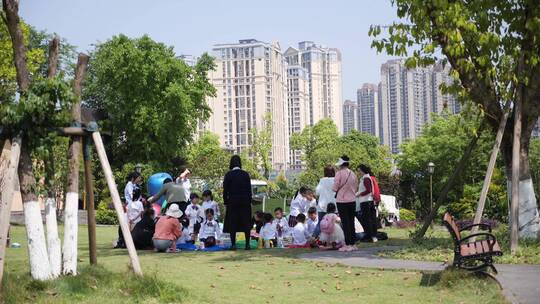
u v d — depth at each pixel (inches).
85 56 345.4
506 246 468.8
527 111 500.7
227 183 581.6
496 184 1128.2
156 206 690.8
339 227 568.4
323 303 296.7
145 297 299.6
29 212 312.5
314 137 3366.1
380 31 473.4
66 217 331.6
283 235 641.0
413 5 458.9
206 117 2062.0
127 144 1913.1
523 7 486.6
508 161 523.2
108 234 925.2
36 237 311.9
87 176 349.7
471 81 491.2
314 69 6491.1
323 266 429.1
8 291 281.1
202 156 1628.9
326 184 630.5
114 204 337.1
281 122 5452.8
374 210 637.3
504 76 470.0
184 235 622.8
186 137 1943.9
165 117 1786.4
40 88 311.7
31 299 280.8
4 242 286.8
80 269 338.3
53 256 322.7
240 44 5226.4
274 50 5334.6
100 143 338.3
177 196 637.3
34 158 333.4
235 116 5241.1
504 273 353.7
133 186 647.8
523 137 513.0
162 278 358.6
